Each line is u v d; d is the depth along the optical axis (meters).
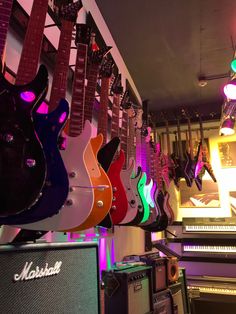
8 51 1.27
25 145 0.77
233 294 3.11
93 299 1.00
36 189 0.76
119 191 1.53
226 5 2.38
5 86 0.81
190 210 4.49
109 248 2.19
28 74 1.02
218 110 4.29
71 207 0.94
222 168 4.51
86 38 1.46
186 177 3.91
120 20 2.56
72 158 1.01
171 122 4.43
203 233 3.89
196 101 4.21
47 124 0.90
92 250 1.06
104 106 1.79
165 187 3.52
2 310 0.71
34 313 0.78
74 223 0.92
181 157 4.18
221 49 2.96
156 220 2.27
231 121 3.38
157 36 2.76
